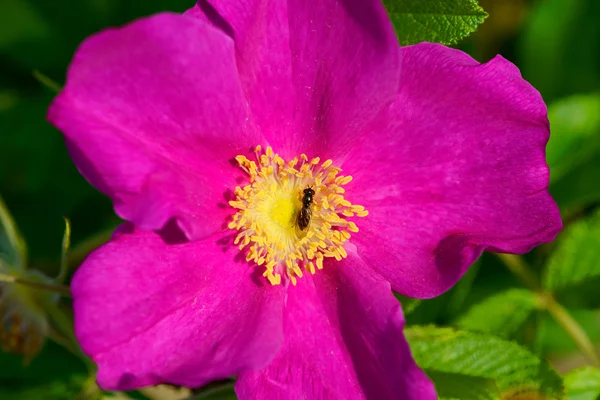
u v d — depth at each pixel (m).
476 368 0.21
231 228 0.21
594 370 0.23
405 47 0.20
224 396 0.21
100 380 0.19
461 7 0.21
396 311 0.20
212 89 0.19
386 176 0.21
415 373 0.19
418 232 0.21
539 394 0.21
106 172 0.18
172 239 0.20
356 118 0.20
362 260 0.21
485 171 0.20
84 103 0.18
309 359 0.20
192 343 0.20
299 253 0.21
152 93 0.19
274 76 0.20
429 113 0.20
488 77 0.20
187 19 0.19
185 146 0.20
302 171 0.21
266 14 0.20
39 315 0.23
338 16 0.20
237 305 0.20
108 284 0.19
